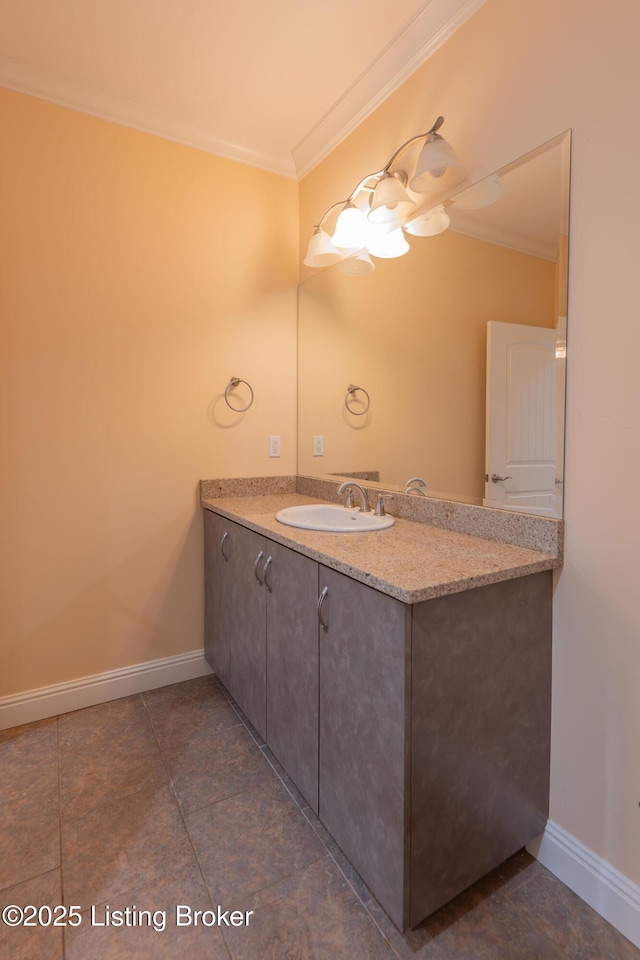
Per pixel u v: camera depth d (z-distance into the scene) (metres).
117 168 2.05
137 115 2.06
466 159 1.54
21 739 1.87
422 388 1.77
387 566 1.21
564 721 1.31
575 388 1.25
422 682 1.08
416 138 1.57
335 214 2.18
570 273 1.25
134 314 2.11
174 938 1.14
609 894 1.20
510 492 1.45
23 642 1.97
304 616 1.45
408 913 1.10
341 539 1.51
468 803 1.18
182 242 2.20
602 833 1.23
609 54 1.15
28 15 1.61
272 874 1.31
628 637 1.17
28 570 1.97
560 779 1.33
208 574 2.28
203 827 1.46
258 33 1.69
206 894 1.25
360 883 1.28
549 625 1.32
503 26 1.41
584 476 1.24
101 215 2.02
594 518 1.23
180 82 1.92
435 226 1.68
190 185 2.21
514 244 1.40
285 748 1.59
